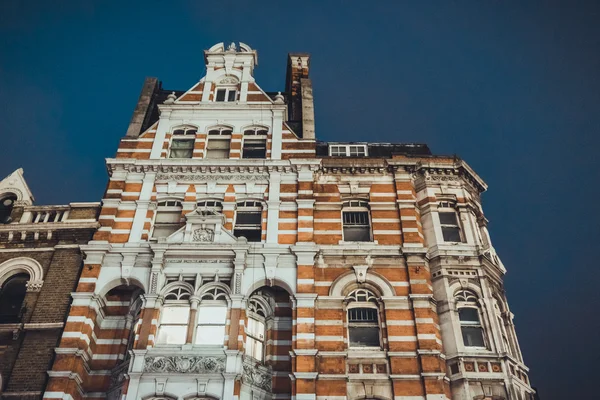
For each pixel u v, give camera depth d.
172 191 27.25
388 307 24.11
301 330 22.64
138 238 25.45
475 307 24.88
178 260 24.16
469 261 25.83
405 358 22.64
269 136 29.53
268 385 22.16
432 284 25.41
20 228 25.94
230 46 33.84
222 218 25.36
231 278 23.83
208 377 20.88
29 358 22.22
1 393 21.34
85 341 22.44
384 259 25.55
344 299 24.34
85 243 25.59
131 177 27.73
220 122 30.03
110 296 24.56
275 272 24.30
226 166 27.75
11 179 28.05
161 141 29.17
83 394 21.98
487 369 22.77
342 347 22.86
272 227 25.88
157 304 22.89
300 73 35.75
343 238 26.88
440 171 29.03
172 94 31.58
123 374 21.53
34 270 24.88
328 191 28.25
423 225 27.42
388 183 28.62
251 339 23.44
